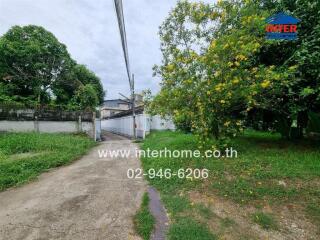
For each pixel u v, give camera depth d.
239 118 7.48
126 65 8.00
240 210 3.82
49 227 3.45
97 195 4.74
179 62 6.37
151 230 3.35
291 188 4.20
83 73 22.52
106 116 43.53
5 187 5.29
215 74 5.48
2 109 12.47
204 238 3.08
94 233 3.28
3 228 3.43
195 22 6.87
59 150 9.30
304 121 7.47
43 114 13.90
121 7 4.16
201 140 6.33
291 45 6.23
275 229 3.30
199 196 4.42
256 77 5.47
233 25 6.46
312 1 5.84
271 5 7.07
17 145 9.16
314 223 3.38
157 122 17.23
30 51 17.58
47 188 5.24
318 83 5.55
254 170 4.99
